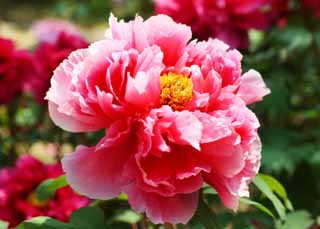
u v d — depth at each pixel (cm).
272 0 143
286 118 146
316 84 145
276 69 142
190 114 72
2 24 334
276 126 141
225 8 127
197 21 127
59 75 75
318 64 148
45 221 81
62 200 108
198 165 74
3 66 131
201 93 75
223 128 72
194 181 74
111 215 113
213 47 79
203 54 79
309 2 141
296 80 144
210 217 78
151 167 74
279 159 126
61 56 129
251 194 116
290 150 128
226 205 75
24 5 377
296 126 147
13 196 110
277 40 144
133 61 75
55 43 135
